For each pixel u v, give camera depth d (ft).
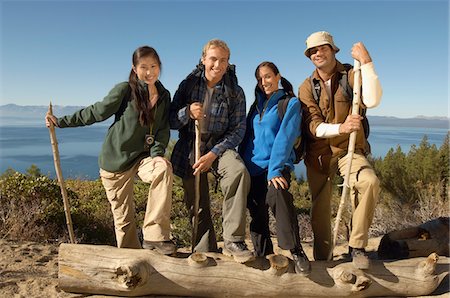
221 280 13.23
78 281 13.39
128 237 14.88
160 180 12.80
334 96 13.91
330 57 13.71
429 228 17.17
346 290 13.60
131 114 13.26
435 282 14.30
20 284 14.85
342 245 22.40
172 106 13.98
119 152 13.55
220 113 13.53
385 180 35.70
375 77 13.03
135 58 12.88
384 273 14.08
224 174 12.92
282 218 12.76
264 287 13.34
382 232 26.73
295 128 13.09
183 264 13.23
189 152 14.02
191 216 14.66
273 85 13.34
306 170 15.24
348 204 28.78
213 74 13.21
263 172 13.65
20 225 22.34
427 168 35.06
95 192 31.78
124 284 12.83
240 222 12.78
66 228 24.34
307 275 13.43
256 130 13.74
